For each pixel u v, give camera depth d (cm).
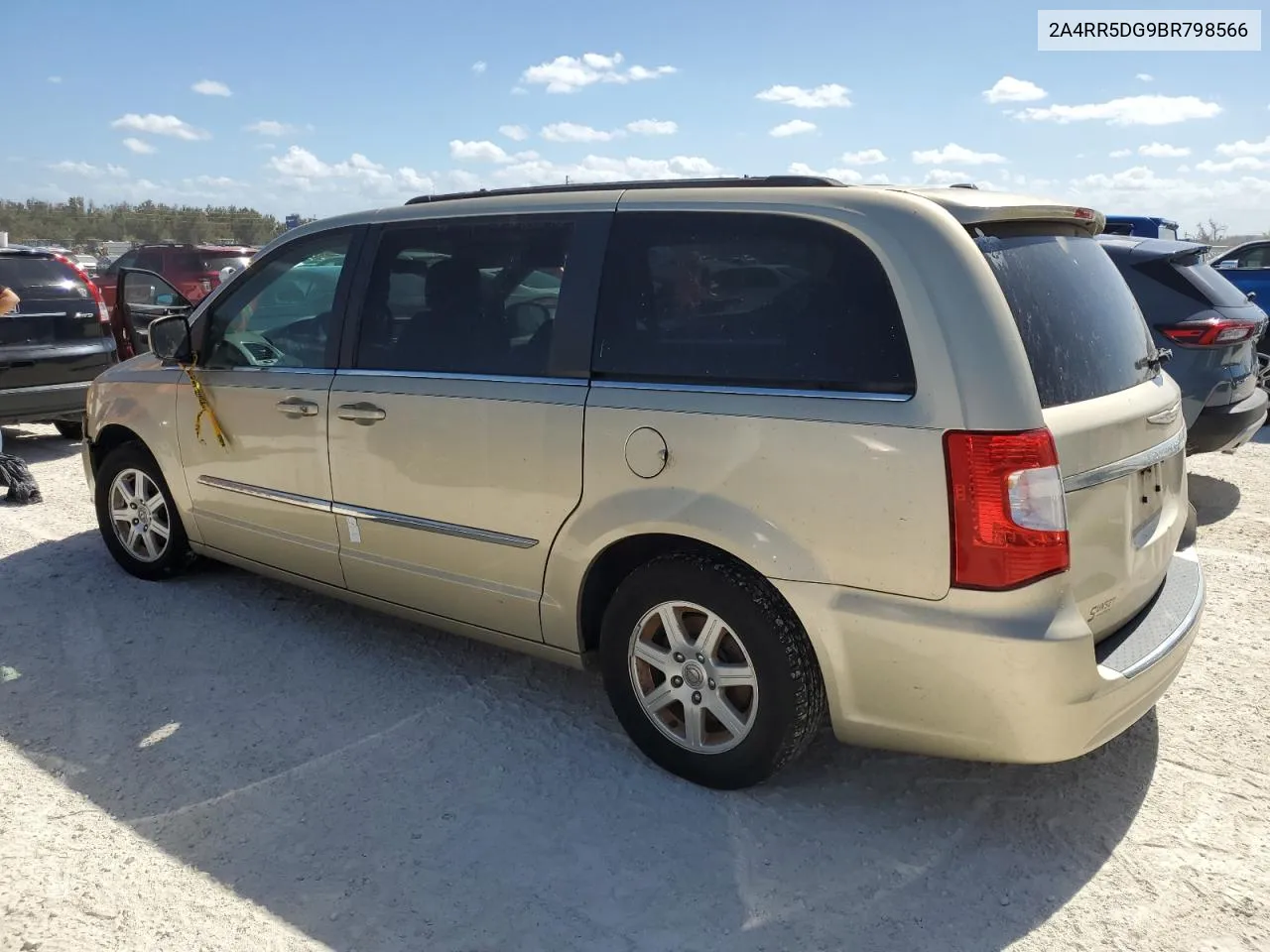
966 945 249
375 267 383
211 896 267
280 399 407
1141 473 301
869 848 287
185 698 380
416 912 261
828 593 275
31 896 266
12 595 485
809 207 286
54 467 780
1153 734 350
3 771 328
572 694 383
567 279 328
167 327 447
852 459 267
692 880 274
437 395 353
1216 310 607
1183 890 269
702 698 310
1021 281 277
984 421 253
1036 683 255
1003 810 305
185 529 477
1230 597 478
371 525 383
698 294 301
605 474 311
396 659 414
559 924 256
